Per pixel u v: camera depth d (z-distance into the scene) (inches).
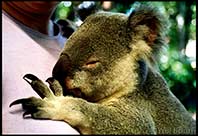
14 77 31.0
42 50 34.2
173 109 36.4
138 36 35.2
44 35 35.9
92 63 33.7
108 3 78.1
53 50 35.6
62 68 33.1
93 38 34.3
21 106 29.9
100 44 34.2
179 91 78.5
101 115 31.9
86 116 31.0
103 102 34.4
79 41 34.2
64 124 29.9
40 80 31.2
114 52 34.4
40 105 29.9
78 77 33.3
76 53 33.6
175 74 81.0
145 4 36.1
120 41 34.7
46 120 29.6
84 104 31.4
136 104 34.4
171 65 83.1
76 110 30.8
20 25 34.7
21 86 30.8
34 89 31.0
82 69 33.4
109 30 34.8
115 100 34.2
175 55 87.0
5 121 29.1
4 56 31.8
